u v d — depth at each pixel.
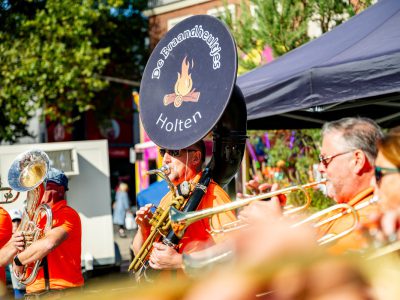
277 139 7.45
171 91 2.69
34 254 3.34
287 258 0.78
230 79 2.43
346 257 0.83
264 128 5.25
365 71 3.08
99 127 20.09
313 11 7.60
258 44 7.93
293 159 7.32
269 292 0.75
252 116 3.79
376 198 1.75
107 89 19.23
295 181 6.89
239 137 2.66
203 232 2.46
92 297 0.75
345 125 2.10
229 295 0.73
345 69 3.17
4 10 16.44
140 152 11.46
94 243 7.38
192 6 16.20
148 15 18.08
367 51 3.21
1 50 15.90
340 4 7.37
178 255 2.40
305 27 7.52
